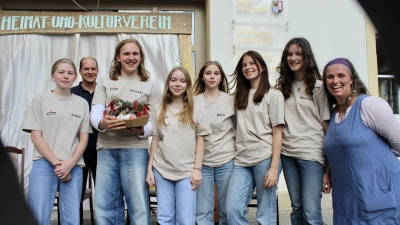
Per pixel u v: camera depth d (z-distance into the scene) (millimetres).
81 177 2418
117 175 2375
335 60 2166
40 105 2342
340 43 4488
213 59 4234
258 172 2381
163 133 2359
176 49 4105
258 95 2404
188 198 2291
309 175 2324
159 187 2326
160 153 2367
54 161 2230
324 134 2377
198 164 2377
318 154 2324
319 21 4461
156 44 4094
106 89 2426
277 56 4336
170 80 2410
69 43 4043
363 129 1983
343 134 2031
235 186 2396
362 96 2049
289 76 2484
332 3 4480
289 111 2447
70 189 2326
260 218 2369
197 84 2734
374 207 1914
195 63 4402
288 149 2422
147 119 2219
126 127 2158
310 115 2387
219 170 2508
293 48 2406
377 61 4492
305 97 2400
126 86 2426
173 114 2393
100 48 4062
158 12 4184
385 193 1918
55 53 4027
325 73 2191
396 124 1911
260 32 4324
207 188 2496
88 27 3998
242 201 2383
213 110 2527
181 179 2320
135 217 2312
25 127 2295
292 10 4410
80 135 2439
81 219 2971
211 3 4254
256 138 2393
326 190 2365
